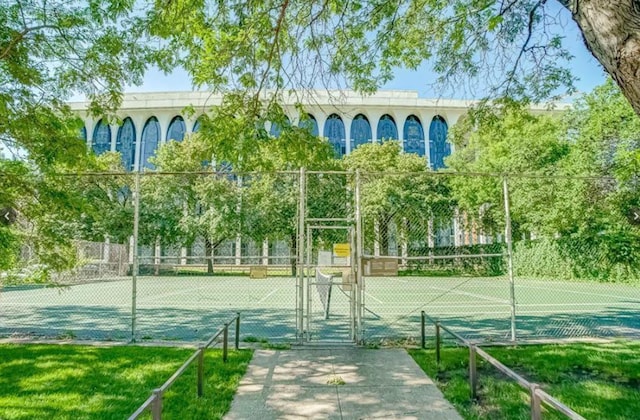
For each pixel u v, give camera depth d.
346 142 51.59
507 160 24.34
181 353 6.58
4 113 5.55
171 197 15.05
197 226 13.32
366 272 7.27
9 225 6.66
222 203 11.64
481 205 27.50
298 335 7.68
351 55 7.78
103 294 18.12
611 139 18.20
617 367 5.84
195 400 4.65
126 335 8.45
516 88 7.82
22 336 7.94
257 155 6.82
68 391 4.92
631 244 19.16
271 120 6.88
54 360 6.14
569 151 22.06
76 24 6.31
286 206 11.66
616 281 19.75
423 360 6.25
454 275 20.84
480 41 7.58
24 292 18.91
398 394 4.89
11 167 6.28
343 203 12.97
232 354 6.54
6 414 4.27
